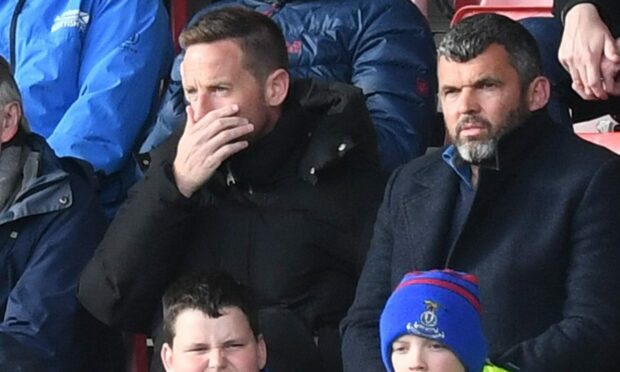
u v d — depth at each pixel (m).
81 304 16.11
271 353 14.13
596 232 13.45
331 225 15.65
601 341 12.98
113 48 19.75
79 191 16.80
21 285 16.08
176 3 22.88
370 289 14.28
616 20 15.66
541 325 13.34
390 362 11.63
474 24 13.84
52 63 19.91
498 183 13.73
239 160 15.75
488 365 12.55
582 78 15.28
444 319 11.33
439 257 13.87
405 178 14.50
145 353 17.53
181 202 15.34
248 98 15.70
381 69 18.48
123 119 18.97
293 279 15.52
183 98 18.92
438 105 20.58
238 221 15.72
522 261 13.47
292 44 18.89
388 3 18.95
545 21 17.38
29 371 15.62
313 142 15.86
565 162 13.81
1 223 16.34
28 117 19.75
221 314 12.67
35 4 20.39
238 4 19.41
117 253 15.38
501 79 13.72
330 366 15.17
